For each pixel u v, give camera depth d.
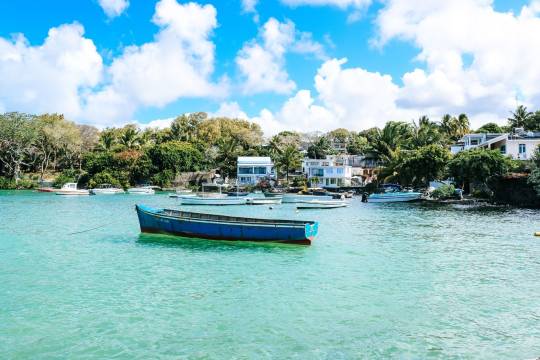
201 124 143.50
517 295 18.03
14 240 31.31
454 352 12.70
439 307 16.52
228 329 14.29
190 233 30.38
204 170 117.38
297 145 143.38
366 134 152.50
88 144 124.56
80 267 22.88
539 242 30.42
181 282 19.91
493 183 59.91
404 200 67.50
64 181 99.81
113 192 91.69
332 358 12.24
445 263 23.89
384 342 13.34
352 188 90.88
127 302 16.95
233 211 56.19
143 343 13.23
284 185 100.75
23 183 97.81
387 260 24.67
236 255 25.95
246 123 155.38
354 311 16.03
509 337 13.77
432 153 67.44
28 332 14.02
